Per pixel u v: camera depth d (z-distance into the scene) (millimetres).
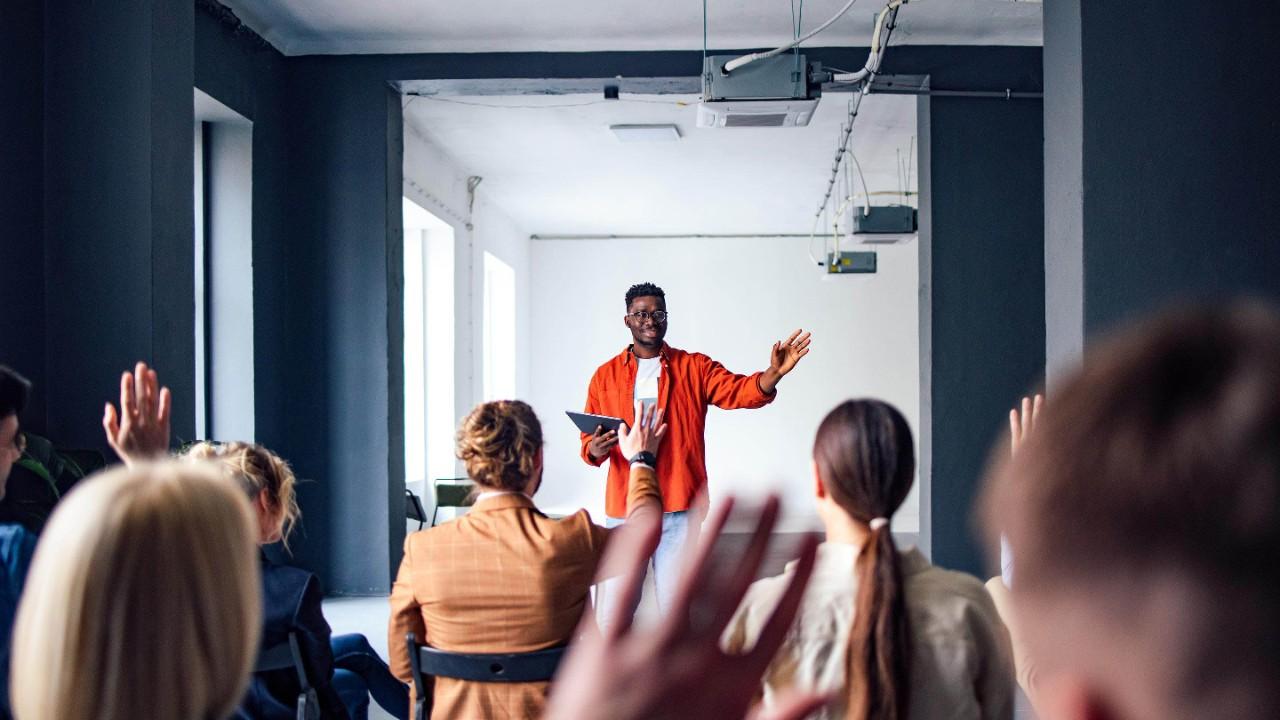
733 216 12289
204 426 5680
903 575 1324
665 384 3584
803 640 1298
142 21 3633
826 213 12062
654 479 2441
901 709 1238
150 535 785
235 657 813
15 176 3527
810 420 13328
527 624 1920
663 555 3463
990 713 1354
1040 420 233
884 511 1369
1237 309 226
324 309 6172
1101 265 3303
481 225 10875
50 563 785
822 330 13352
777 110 4793
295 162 6215
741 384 3572
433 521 9570
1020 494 224
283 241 6188
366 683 2621
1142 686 206
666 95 7332
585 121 8055
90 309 3619
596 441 3414
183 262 3822
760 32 6090
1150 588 203
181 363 3797
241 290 5695
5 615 1853
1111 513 207
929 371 6094
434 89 6383
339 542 6137
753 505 316
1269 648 196
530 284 13547
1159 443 206
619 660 287
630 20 5918
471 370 10336
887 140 8727
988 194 6086
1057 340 3488
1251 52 3295
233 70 5504
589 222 12672
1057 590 215
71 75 3648
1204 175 3297
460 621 1939
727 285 13453
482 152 9086
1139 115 3307
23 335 3549
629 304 3654
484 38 6191
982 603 1358
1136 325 236
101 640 763
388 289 6199
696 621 295
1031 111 6105
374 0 5633
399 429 6363
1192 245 3295
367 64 6246
